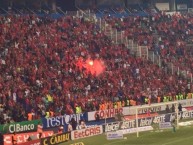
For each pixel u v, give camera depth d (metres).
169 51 118.75
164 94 101.88
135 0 135.12
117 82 100.06
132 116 91.69
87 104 88.62
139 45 116.50
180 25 132.00
